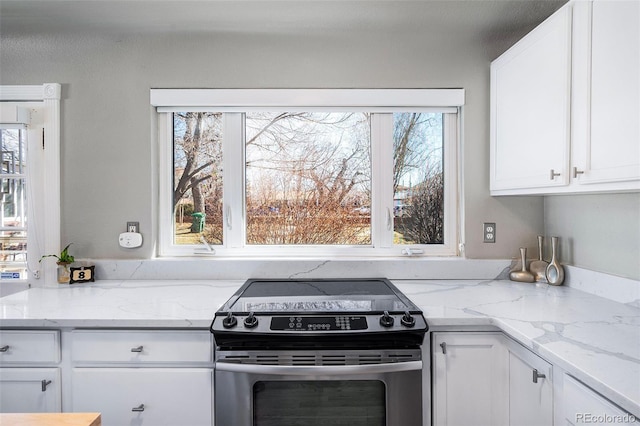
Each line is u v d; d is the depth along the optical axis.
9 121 1.87
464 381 1.37
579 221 1.74
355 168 2.08
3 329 1.37
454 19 1.84
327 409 1.31
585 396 0.95
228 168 2.05
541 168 1.50
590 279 1.66
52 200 1.96
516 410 1.29
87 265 1.96
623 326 1.23
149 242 1.99
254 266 1.97
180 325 1.33
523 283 1.88
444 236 2.07
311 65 1.97
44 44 1.95
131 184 1.98
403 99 1.97
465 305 1.49
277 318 1.33
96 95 1.96
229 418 1.29
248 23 1.86
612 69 1.16
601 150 1.20
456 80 1.97
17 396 1.37
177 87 1.97
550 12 1.79
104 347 1.36
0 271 1.96
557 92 1.40
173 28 1.90
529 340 1.12
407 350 1.29
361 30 1.92
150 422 1.35
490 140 1.94
